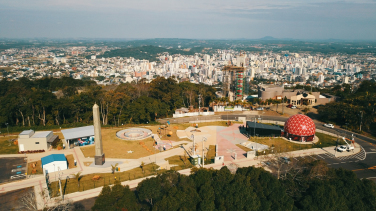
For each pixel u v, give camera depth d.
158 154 109.06
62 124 149.75
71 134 117.94
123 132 137.00
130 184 82.69
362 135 133.62
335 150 112.31
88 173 91.19
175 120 163.00
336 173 74.56
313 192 67.06
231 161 101.50
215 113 179.75
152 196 66.25
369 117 136.88
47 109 152.75
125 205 61.22
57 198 74.38
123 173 91.06
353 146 114.81
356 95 190.00
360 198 68.12
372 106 143.38
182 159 103.94
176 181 71.19
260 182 71.38
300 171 80.12
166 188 67.75
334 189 67.31
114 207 59.88
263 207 65.12
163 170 93.25
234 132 138.75
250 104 192.00
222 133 137.00
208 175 73.31
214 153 110.19
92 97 158.50
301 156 106.44
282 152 106.31
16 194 76.75
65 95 192.00
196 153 109.81
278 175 83.00
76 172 91.69
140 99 162.25
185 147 117.06
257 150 112.00
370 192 67.88
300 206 67.19
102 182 84.31
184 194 64.69
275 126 136.75
